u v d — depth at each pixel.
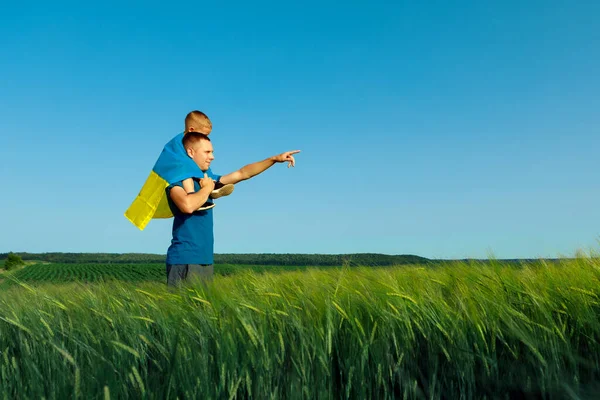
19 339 2.45
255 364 2.05
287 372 2.13
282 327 2.30
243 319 2.15
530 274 3.02
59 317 2.56
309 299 2.59
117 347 2.11
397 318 2.36
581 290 2.53
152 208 3.76
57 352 2.15
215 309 2.37
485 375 2.24
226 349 2.06
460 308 2.44
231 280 3.28
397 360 2.29
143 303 2.78
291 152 4.61
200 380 1.98
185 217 3.78
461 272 3.06
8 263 47.06
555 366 2.19
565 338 2.33
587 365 2.25
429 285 2.85
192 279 3.29
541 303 2.50
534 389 2.18
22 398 1.98
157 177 3.76
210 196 4.03
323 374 2.09
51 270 40.31
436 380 2.26
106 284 3.44
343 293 2.61
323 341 2.18
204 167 3.98
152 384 2.00
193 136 3.88
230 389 1.96
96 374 1.92
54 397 1.90
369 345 2.20
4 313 2.60
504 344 2.35
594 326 2.34
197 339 2.21
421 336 2.43
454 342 2.29
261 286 2.93
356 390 2.13
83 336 2.31
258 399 2.01
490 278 2.85
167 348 2.18
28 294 3.06
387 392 2.15
